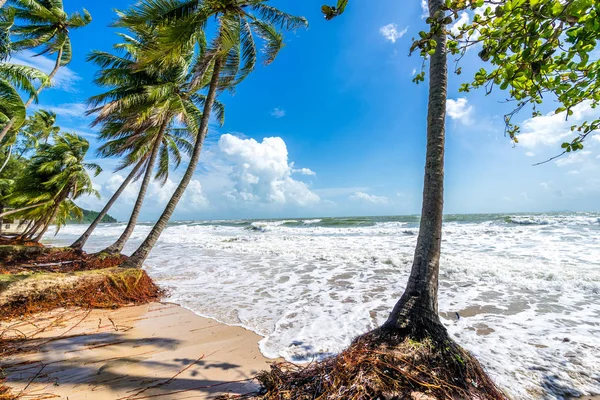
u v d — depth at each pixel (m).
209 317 4.80
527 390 2.70
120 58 10.48
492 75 2.23
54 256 10.81
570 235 13.52
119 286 5.72
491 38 1.63
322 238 17.20
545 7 1.27
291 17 8.12
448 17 1.56
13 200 12.16
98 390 2.67
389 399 2.06
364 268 8.73
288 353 3.48
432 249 2.85
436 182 2.90
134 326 4.37
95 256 10.00
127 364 3.19
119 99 9.28
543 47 1.36
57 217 17.80
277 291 6.46
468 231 16.75
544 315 4.68
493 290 6.10
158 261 10.83
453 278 7.10
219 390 2.66
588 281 6.25
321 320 4.61
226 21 7.02
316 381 2.36
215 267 9.47
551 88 1.80
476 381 2.34
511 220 20.88
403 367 2.30
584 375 2.92
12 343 3.64
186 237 21.53
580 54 1.37
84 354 3.41
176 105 9.26
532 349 3.52
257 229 26.97
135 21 6.68
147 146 12.32
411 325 2.65
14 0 10.38
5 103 8.66
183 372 3.02
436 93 2.94
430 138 2.96
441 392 2.13
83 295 5.29
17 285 4.72
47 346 3.60
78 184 13.84
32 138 18.84
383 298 5.74
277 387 2.47
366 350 2.54
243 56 8.66
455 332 4.10
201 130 8.03
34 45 11.60
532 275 6.93
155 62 7.92
